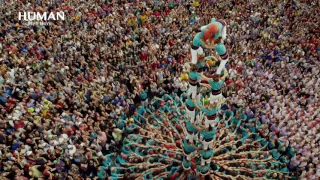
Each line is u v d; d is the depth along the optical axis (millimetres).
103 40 26328
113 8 30594
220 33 13117
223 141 19141
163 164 17859
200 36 13414
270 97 21266
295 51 25594
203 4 32344
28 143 17469
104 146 18719
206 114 15078
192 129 15750
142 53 24922
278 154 18156
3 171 16422
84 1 31266
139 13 30188
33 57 23469
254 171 17281
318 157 18016
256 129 19609
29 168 16297
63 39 25781
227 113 20891
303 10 31891
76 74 22719
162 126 19844
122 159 18109
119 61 24391
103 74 22469
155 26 28172
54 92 20594
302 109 20438
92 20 28422
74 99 20281
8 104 19500
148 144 18828
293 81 22344
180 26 28875
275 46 26266
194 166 17078
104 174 16922
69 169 16844
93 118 19484
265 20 30203
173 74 23438
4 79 21250
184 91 22516
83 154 17406
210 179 17297
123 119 20125
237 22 29500
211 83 14078
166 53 24922
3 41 24828
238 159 17938
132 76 22531
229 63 24391
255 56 25547
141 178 16734
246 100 21438
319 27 29312
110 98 20844
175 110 20688
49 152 17000
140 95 21812
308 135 18938
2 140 17625
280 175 17062
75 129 18703
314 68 23938
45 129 18359
